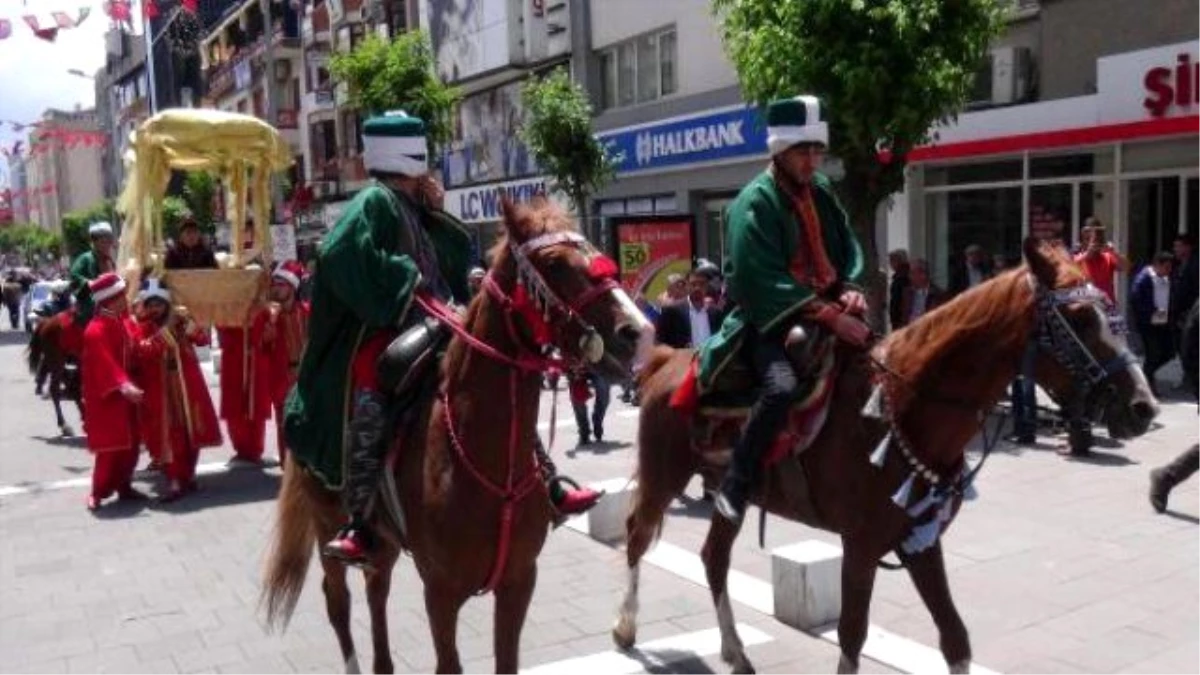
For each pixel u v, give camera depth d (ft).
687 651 18.52
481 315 12.87
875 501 14.15
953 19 34.96
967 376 13.52
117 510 31.01
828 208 15.84
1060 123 45.52
